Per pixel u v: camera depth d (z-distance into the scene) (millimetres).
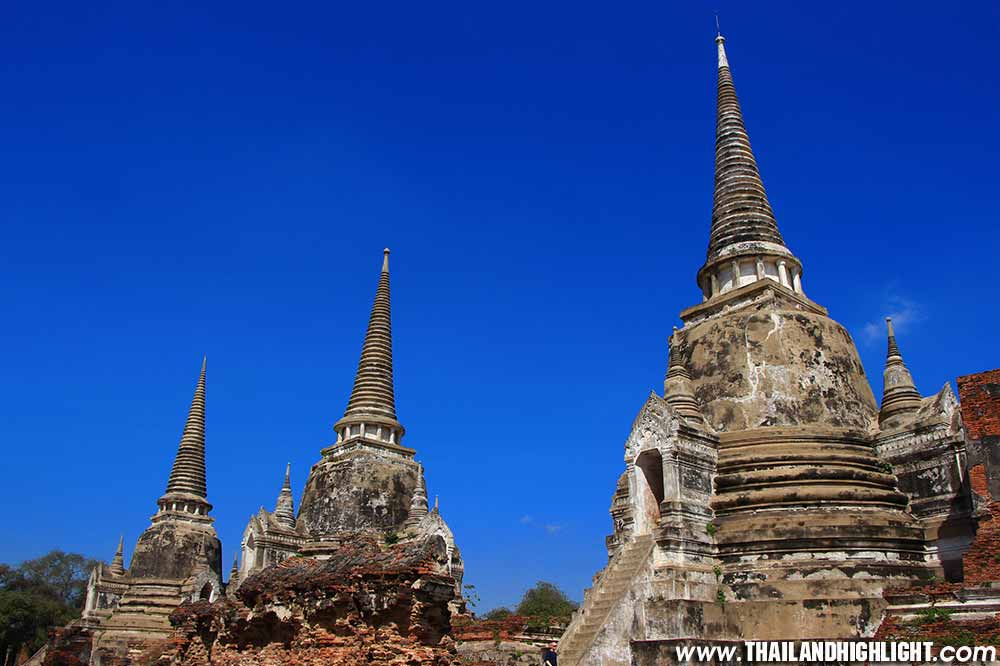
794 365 32812
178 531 62312
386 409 53375
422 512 48219
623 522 40000
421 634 18766
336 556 21797
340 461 50594
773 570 27688
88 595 60812
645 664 23547
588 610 28438
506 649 34000
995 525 22359
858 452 31234
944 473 29453
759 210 40094
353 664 19047
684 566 27953
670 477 29797
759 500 29484
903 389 32469
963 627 20656
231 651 23891
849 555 27656
